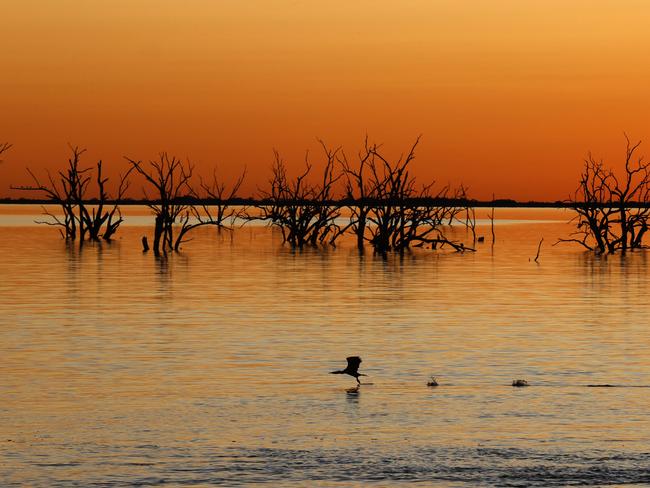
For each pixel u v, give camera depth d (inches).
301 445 1409.9
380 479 1259.8
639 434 1472.7
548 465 1311.5
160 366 2064.5
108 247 7317.9
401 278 4598.9
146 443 1419.8
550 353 2255.2
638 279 4594.0
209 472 1286.9
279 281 4377.5
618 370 2025.1
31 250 6875.0
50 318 2918.3
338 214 7765.8
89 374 1968.5
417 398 1732.3
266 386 1846.7
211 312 3097.9
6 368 2039.9
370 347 2343.8
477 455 1358.3
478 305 3363.7
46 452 1373.0
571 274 4918.8
